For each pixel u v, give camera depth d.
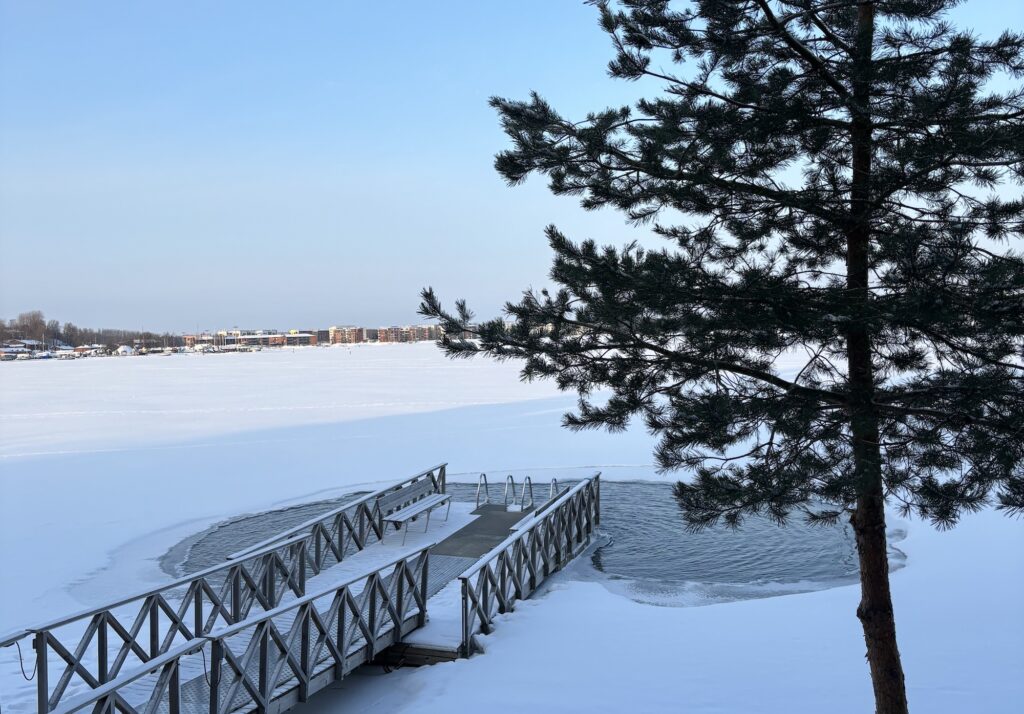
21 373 75.69
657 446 4.84
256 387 49.09
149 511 15.25
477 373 62.47
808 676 6.68
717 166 4.50
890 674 4.48
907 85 4.27
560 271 4.37
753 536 12.70
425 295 4.77
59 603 10.04
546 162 4.72
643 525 13.59
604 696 6.38
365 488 16.97
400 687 7.07
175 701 5.38
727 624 8.23
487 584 8.23
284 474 18.77
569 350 4.63
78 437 25.70
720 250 4.99
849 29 4.54
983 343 4.15
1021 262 3.59
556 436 23.86
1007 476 3.97
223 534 13.52
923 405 4.37
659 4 4.49
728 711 6.04
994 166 4.13
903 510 4.34
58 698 5.80
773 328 4.14
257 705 6.02
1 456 21.94
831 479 4.11
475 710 6.15
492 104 4.76
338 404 35.91
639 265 4.25
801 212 4.67
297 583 9.37
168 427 28.06
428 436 24.36
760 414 4.17
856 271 4.52
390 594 7.74
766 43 4.53
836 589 9.48
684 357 4.44
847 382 4.39
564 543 11.59
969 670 6.62
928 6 4.17
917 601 8.70
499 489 16.17
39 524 14.30
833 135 4.58
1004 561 10.13
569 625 8.26
